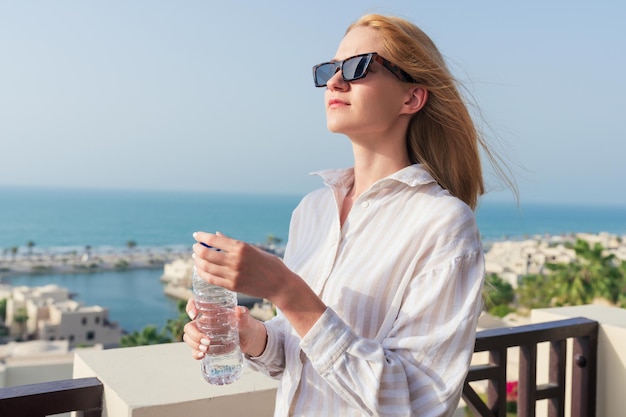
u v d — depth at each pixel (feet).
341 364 2.53
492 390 4.98
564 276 88.38
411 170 3.03
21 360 71.51
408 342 2.62
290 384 3.07
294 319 2.56
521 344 5.08
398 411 2.52
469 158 3.34
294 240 3.61
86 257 363.35
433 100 3.25
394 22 3.19
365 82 3.03
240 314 3.17
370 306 2.85
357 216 3.09
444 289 2.69
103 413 3.95
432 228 2.84
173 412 3.77
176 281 291.79
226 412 4.00
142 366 4.48
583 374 6.00
